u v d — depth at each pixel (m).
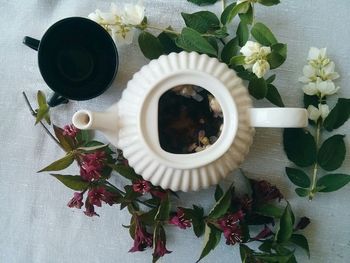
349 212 0.42
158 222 0.37
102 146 0.37
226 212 0.38
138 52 0.42
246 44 0.36
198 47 0.38
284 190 0.42
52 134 0.43
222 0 0.41
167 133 0.35
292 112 0.31
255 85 0.38
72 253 0.43
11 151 0.43
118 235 0.42
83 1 0.42
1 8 0.43
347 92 0.42
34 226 0.43
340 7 0.42
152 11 0.42
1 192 0.43
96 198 0.36
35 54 0.43
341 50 0.42
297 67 0.42
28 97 0.43
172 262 0.42
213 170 0.35
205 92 0.34
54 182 0.43
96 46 0.41
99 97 0.42
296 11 0.42
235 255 0.42
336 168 0.41
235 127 0.34
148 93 0.33
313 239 0.42
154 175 0.35
